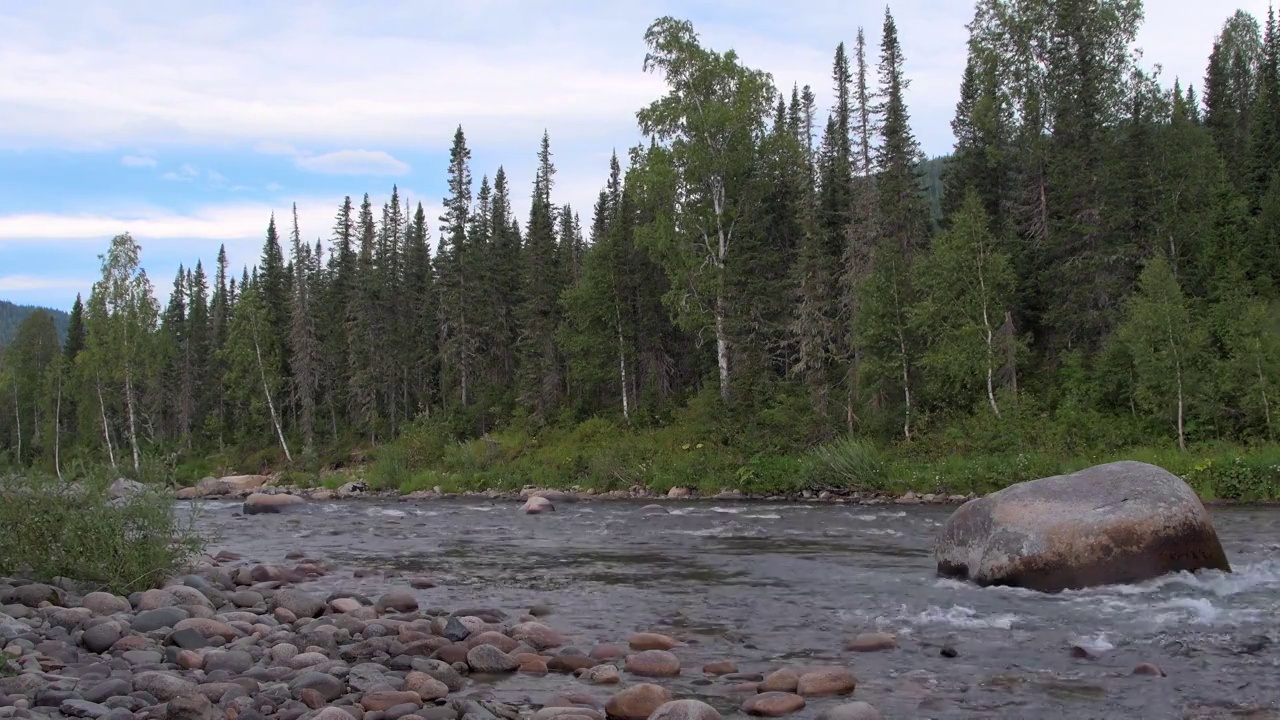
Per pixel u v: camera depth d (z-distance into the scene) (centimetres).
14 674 772
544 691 808
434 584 1414
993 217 4509
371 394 6275
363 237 7681
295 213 7412
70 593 1168
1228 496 2575
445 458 4700
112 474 1284
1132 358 3369
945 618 1063
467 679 852
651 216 4841
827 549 1719
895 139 3906
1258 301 3362
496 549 1873
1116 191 3788
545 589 1355
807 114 6369
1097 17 4416
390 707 722
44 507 1215
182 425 7481
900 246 3869
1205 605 1067
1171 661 845
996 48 4828
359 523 2541
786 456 3484
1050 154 4150
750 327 4241
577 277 6097
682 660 911
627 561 1641
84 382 6538
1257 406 2992
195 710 658
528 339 5522
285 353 7112
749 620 1099
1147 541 1195
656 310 4941
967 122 5156
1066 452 3092
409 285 6638
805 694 769
